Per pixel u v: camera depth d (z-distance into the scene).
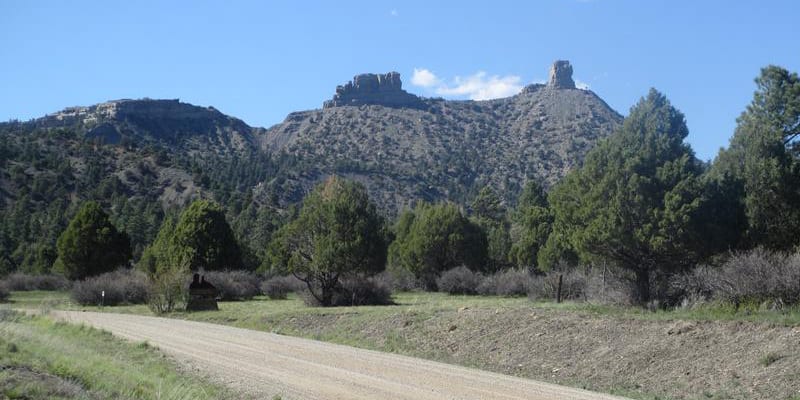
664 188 24.19
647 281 24.95
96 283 44.66
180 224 55.50
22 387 8.81
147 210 101.19
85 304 44.22
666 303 22.98
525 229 54.69
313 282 39.00
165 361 16.58
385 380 14.36
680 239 23.23
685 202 23.58
